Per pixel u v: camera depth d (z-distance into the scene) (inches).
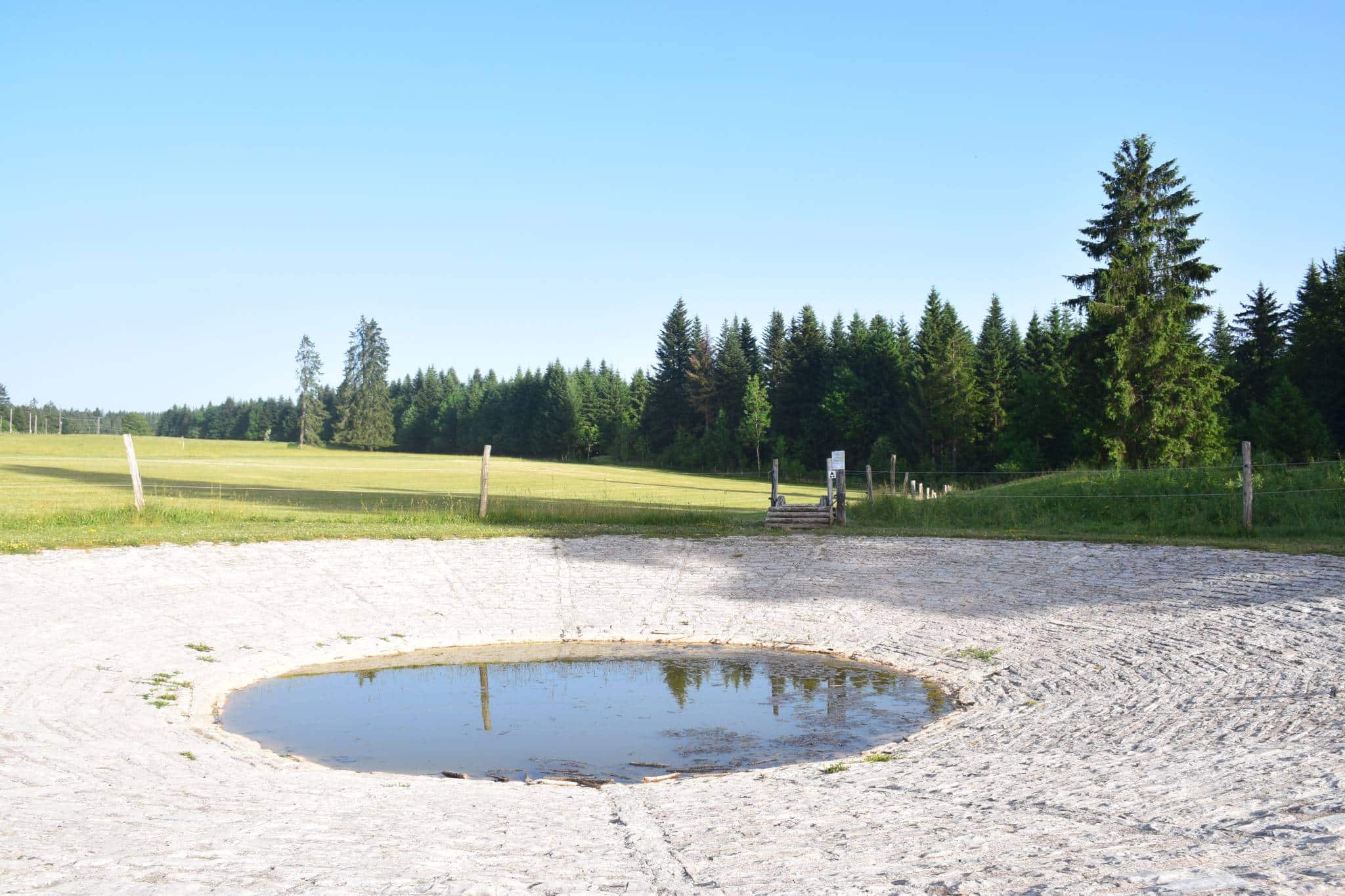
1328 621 500.7
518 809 280.8
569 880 191.3
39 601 592.4
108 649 528.4
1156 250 1770.4
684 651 609.0
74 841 208.8
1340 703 368.5
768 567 780.0
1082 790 266.1
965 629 613.6
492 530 887.1
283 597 674.8
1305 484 844.6
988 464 2864.2
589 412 4288.9
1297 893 156.5
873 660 583.8
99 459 2576.3
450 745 412.8
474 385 5408.5
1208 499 844.0
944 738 407.8
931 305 3112.7
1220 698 412.2
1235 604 565.0
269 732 433.7
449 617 673.6
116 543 736.3
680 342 3907.5
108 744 361.1
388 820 253.9
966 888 173.8
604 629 656.4
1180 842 197.9
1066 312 2920.8
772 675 548.1
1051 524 884.0
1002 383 2979.8
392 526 893.8
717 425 3592.5
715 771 374.3
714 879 191.8
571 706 481.1
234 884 179.5
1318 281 2333.9
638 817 268.2
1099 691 466.0
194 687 497.7
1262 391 2395.4
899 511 973.2
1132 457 1710.1
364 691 514.0
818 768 355.3
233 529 828.0
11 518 832.3
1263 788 247.1
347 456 3550.7
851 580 735.7
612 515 994.7
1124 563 689.0
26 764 311.0
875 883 181.9
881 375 3191.4
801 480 2967.5
